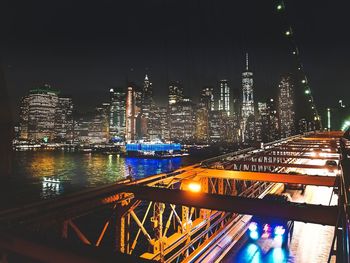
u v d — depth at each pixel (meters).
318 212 7.07
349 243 5.40
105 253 4.06
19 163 192.12
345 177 9.84
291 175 13.20
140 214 52.06
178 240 9.42
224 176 13.56
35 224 6.21
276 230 15.41
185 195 8.53
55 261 4.39
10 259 4.84
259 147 31.62
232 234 14.23
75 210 7.07
